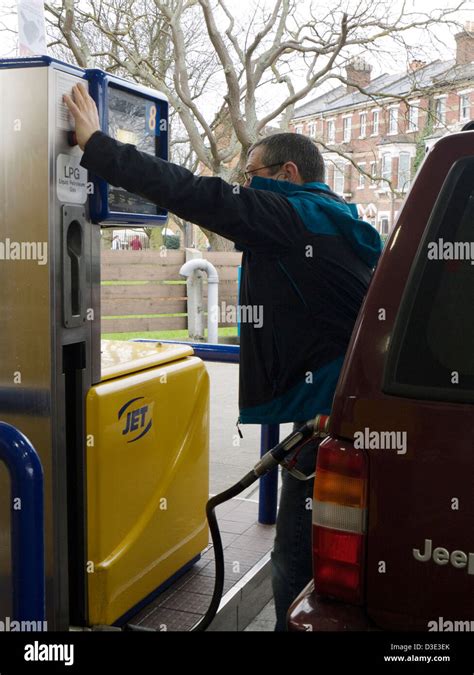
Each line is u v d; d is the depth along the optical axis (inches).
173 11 697.6
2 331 88.7
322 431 80.9
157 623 104.9
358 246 88.8
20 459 63.1
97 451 95.4
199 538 124.2
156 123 107.1
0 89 85.2
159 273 503.8
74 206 89.9
